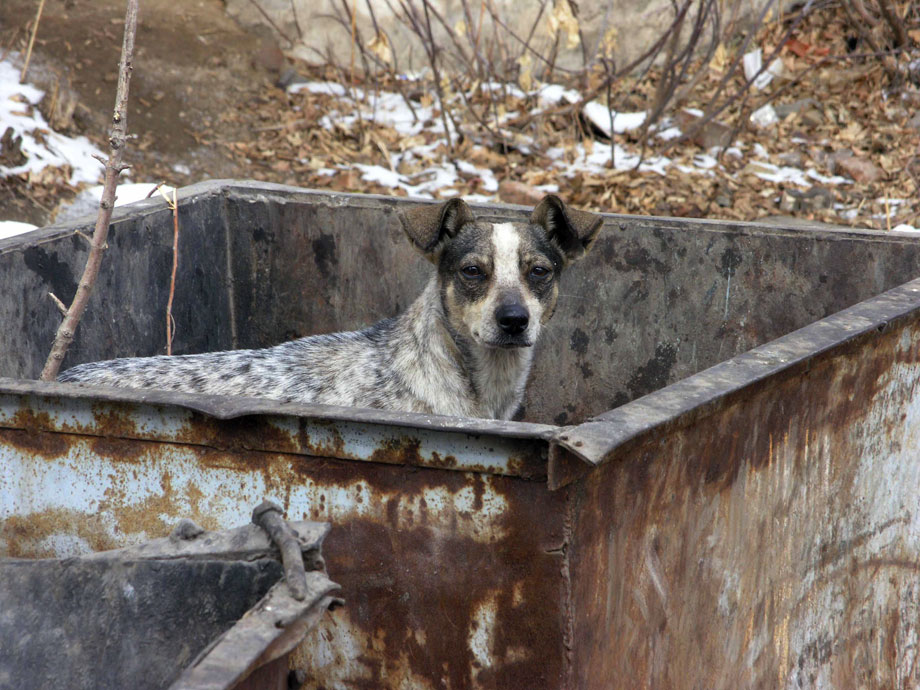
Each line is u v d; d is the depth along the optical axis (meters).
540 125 11.92
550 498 2.68
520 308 4.52
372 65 12.97
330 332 5.88
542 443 2.63
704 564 3.30
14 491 3.20
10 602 2.68
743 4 13.66
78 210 9.17
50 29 11.75
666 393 2.98
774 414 3.38
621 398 5.66
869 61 13.48
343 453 2.86
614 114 12.05
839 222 10.27
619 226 5.46
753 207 10.54
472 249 4.70
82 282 4.08
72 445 3.10
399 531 2.88
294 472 2.94
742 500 3.39
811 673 4.02
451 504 2.80
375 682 3.05
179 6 12.81
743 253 5.32
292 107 11.91
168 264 5.39
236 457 2.97
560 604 2.75
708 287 5.41
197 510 3.06
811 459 3.65
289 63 12.75
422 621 2.94
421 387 4.66
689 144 11.82
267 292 5.89
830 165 11.57
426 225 4.71
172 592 2.60
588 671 2.89
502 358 4.80
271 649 2.25
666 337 5.53
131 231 5.13
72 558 2.71
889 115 12.66
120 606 2.62
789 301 5.30
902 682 4.57
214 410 2.84
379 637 3.00
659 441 2.92
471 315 4.62
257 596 2.53
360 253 5.72
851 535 4.01
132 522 3.13
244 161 10.84
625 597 2.99
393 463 2.82
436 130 11.81
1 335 4.41
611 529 2.86
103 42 11.82
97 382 4.56
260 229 5.80
